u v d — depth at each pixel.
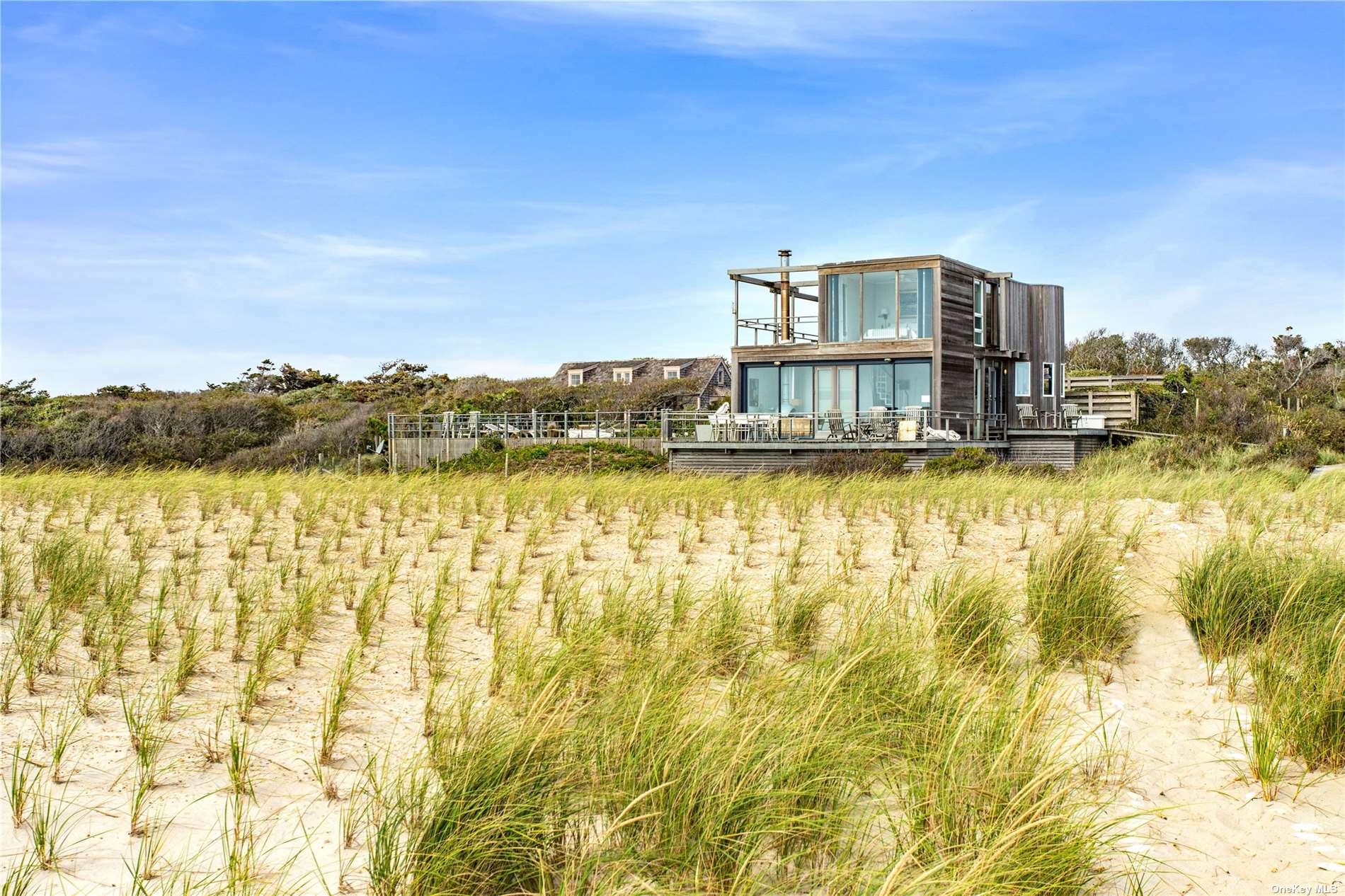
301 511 11.76
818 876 3.70
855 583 8.12
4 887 3.43
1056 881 3.69
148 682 5.61
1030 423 28.69
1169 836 4.37
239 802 4.20
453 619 7.23
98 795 4.22
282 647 6.35
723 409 27.98
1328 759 5.12
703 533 10.69
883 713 5.09
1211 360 55.72
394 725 5.16
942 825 4.00
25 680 5.49
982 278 26.73
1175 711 5.87
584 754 4.24
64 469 21.70
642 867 3.69
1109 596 6.93
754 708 4.77
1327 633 6.17
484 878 3.57
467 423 32.69
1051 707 5.57
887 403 24.73
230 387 59.97
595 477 14.96
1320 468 21.52
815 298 28.84
